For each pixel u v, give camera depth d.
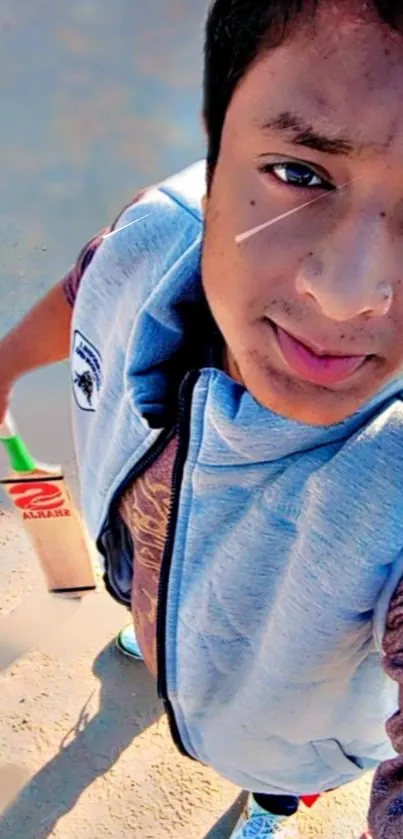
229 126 0.53
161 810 1.53
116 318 0.90
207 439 0.69
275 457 0.66
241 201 0.53
